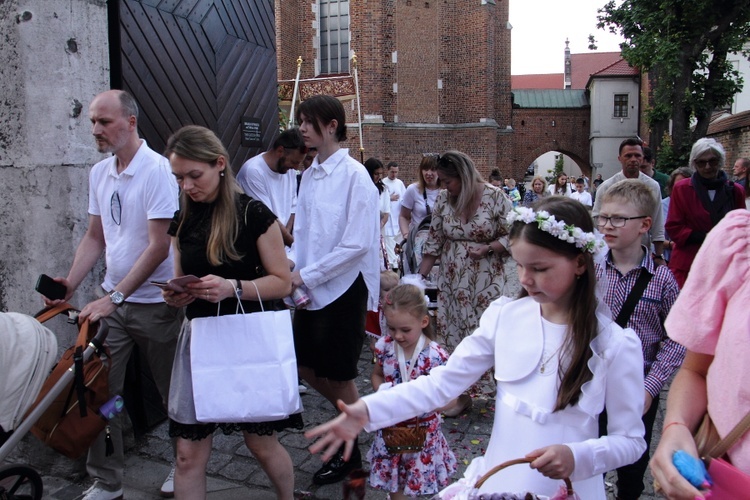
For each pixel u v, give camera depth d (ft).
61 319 13.16
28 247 13.19
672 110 76.02
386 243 32.24
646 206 9.77
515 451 6.44
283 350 9.33
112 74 14.58
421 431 10.36
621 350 6.31
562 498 5.86
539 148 142.20
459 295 16.55
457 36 90.53
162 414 15.48
